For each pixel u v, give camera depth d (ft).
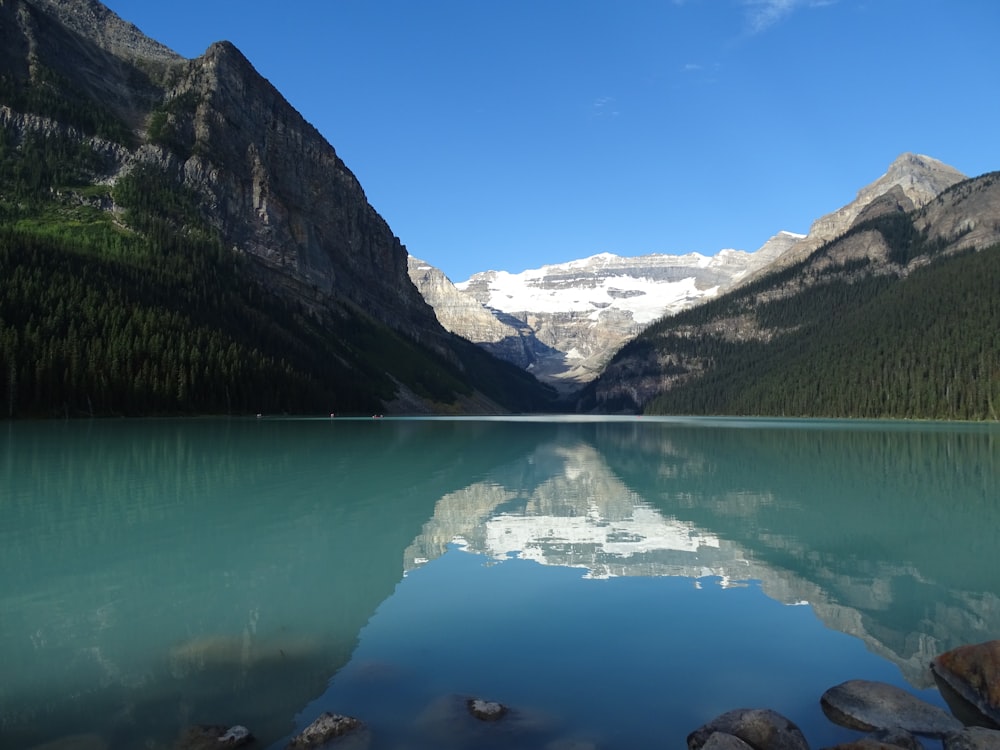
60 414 310.45
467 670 42.65
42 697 37.83
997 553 75.82
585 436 318.65
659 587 61.77
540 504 108.17
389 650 45.91
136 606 55.01
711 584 63.10
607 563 70.44
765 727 32.86
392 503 107.45
